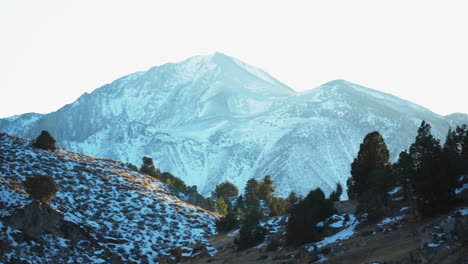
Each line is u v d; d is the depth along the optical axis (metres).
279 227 70.94
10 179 80.38
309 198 65.06
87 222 76.38
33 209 64.56
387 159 75.25
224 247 69.25
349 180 79.56
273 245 58.06
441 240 34.12
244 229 64.94
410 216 48.25
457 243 33.25
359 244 45.09
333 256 43.81
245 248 63.72
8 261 55.16
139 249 73.06
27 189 66.94
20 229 61.88
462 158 57.72
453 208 44.56
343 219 57.59
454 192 46.41
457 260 31.77
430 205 45.88
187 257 68.88
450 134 64.56
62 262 61.16
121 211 85.88
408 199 56.12
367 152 75.19
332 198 87.94
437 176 46.16
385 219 51.59
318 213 62.06
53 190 68.44
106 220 80.00
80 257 64.31
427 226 36.16
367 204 54.03
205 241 79.81
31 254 59.22
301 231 55.09
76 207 81.12
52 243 63.94
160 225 84.19
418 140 62.06
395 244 41.34
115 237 74.38
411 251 35.81
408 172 56.47
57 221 67.62
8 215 62.34
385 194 57.53
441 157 48.34
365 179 73.44
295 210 58.47
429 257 33.03
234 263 55.31
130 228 79.81
